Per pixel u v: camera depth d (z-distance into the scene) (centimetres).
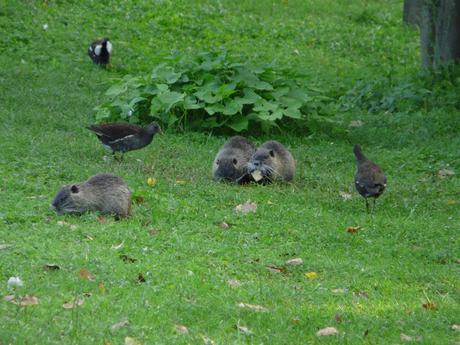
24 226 1079
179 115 1806
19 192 1224
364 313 921
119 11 2953
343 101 2197
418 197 1448
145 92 1802
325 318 891
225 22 3053
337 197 1408
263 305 914
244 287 962
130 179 1359
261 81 1816
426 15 2375
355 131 1919
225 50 1875
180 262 1014
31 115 1791
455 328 897
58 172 1358
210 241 1111
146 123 1823
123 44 2639
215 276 977
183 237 1112
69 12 2850
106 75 2303
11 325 775
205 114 1808
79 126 1761
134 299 878
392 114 2084
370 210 1346
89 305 845
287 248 1123
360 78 2402
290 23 3181
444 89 2188
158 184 1356
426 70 2280
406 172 1622
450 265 1123
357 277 1041
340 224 1241
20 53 2367
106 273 942
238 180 1456
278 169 1464
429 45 2380
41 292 869
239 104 1750
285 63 2645
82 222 1125
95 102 1994
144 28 2839
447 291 1025
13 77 2125
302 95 1839
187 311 864
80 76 2245
